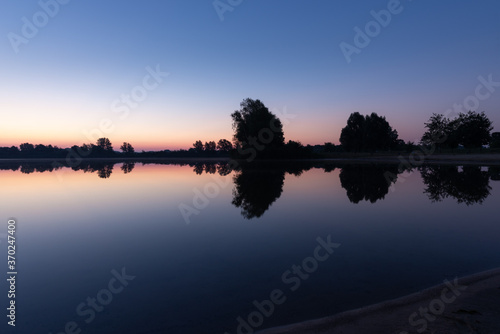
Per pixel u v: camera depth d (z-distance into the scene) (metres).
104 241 8.38
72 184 22.55
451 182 19.64
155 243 8.16
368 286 5.24
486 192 15.46
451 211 11.35
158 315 4.53
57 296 5.22
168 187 20.17
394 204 13.04
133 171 36.84
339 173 29.27
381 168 34.88
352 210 12.01
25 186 21.45
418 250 7.03
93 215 11.73
